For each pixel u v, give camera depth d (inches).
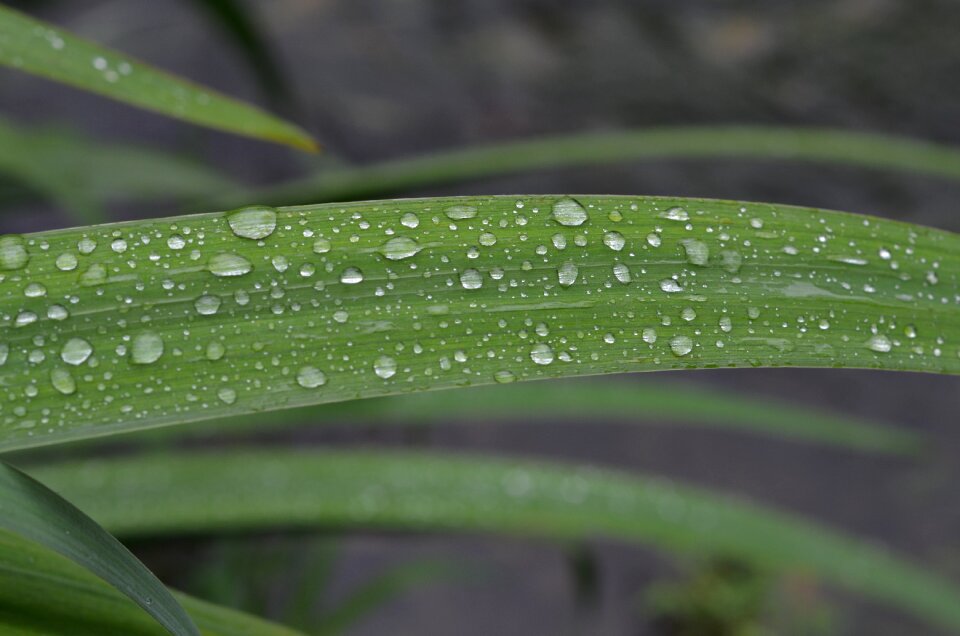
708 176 45.8
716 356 11.0
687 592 35.5
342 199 14.7
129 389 10.7
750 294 11.2
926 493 38.8
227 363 10.8
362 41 49.3
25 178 18.5
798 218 11.4
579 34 49.9
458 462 14.0
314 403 10.8
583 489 14.2
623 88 48.2
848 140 17.3
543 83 48.3
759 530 14.7
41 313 10.7
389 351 10.9
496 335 11.0
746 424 17.2
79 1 45.4
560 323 11.0
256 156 42.9
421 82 47.8
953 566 35.6
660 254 11.2
